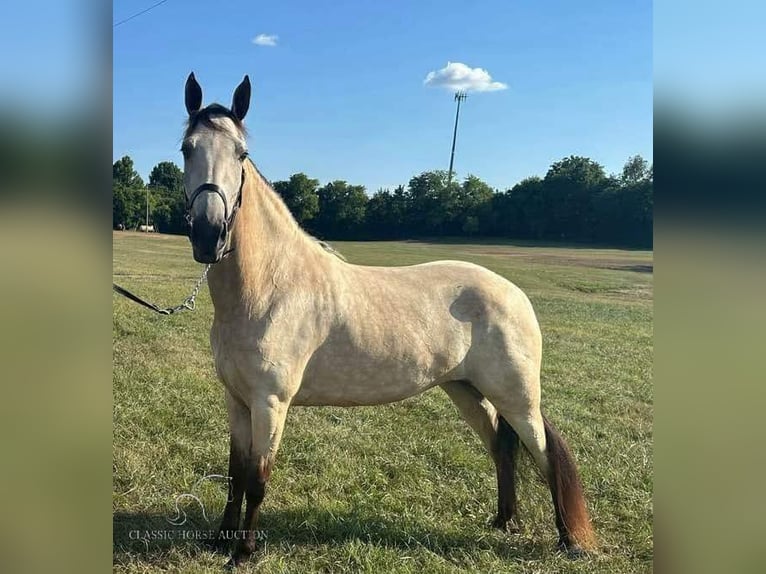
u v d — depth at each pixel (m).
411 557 3.23
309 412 5.48
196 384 5.91
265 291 2.96
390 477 4.29
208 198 2.59
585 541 3.34
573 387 6.87
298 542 3.36
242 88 2.94
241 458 3.25
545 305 14.52
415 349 3.17
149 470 4.07
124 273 15.64
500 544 3.44
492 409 3.66
